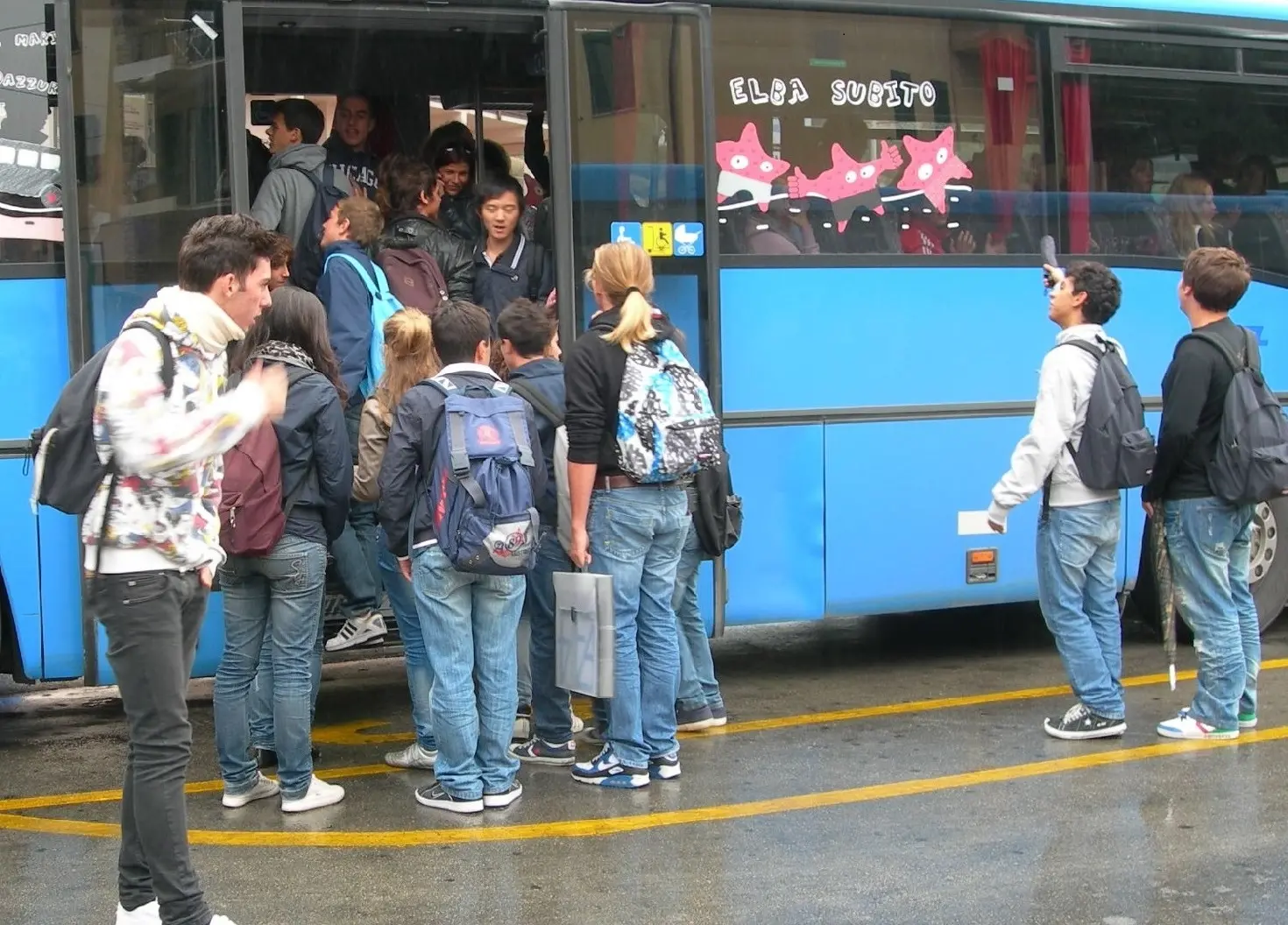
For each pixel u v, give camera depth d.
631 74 7.01
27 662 6.36
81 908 4.69
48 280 6.32
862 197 7.50
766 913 4.62
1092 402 6.22
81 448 3.96
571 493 5.58
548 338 6.04
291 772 5.55
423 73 8.19
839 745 6.47
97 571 4.02
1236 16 8.27
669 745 5.96
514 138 8.49
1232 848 5.17
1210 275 6.23
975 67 7.72
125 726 6.98
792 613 7.42
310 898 4.77
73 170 6.29
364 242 6.81
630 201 7.01
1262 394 6.18
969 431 7.73
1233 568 6.51
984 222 7.75
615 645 5.73
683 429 5.53
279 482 5.26
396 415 5.39
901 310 7.57
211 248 4.11
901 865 5.02
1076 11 7.89
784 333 7.36
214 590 6.51
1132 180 8.09
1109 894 4.77
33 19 6.28
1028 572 7.92
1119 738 6.55
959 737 6.60
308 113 7.54
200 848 5.23
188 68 6.46
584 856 5.13
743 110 7.27
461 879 4.92
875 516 7.56
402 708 7.28
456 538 5.21
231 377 5.31
